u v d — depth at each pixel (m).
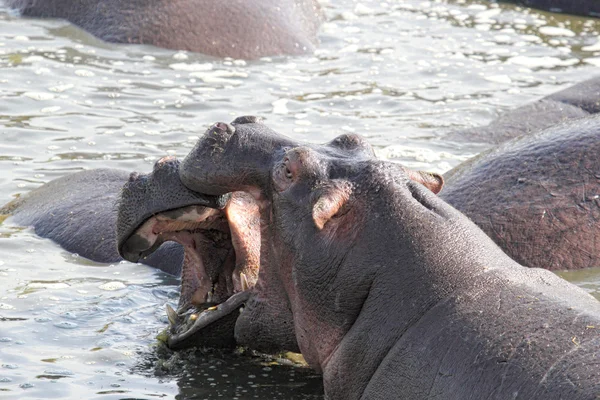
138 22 37.09
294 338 16.33
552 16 45.09
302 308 15.24
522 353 12.91
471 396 12.94
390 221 14.55
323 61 36.59
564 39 41.41
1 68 33.22
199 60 35.69
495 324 13.41
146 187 16.53
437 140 28.92
